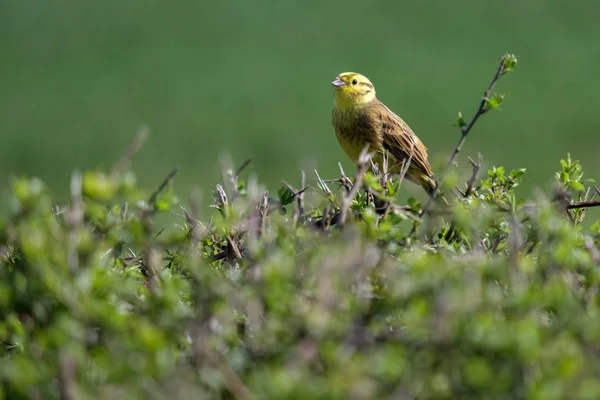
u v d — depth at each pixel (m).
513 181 8.68
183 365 6.46
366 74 41.53
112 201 7.10
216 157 34.44
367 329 6.38
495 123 35.78
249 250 7.63
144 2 49.28
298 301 6.46
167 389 6.04
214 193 9.33
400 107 37.78
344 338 6.13
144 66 43.16
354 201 8.57
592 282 6.91
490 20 46.19
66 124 37.75
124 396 6.09
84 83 41.59
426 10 47.66
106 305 6.57
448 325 5.96
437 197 8.51
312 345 6.06
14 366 6.35
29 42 45.47
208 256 8.17
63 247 6.55
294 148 34.66
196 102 39.12
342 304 6.41
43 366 6.36
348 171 31.58
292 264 6.61
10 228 6.66
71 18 47.25
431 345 6.02
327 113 37.69
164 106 39.09
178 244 7.34
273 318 6.32
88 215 6.91
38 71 42.78
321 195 8.80
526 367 5.86
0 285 6.70
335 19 47.34
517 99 37.78
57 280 6.39
